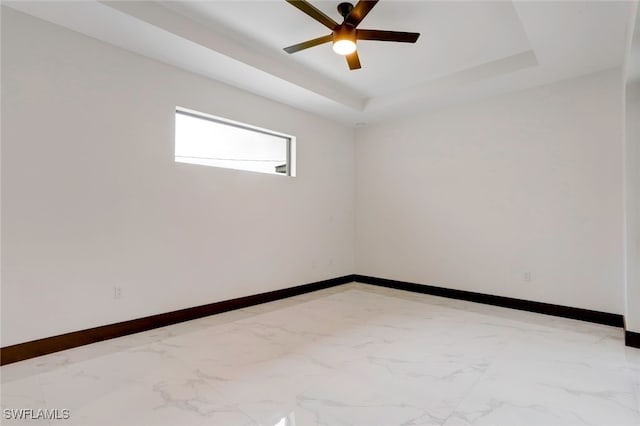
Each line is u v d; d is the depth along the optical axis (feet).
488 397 6.67
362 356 8.61
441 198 15.48
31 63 8.51
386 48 11.07
